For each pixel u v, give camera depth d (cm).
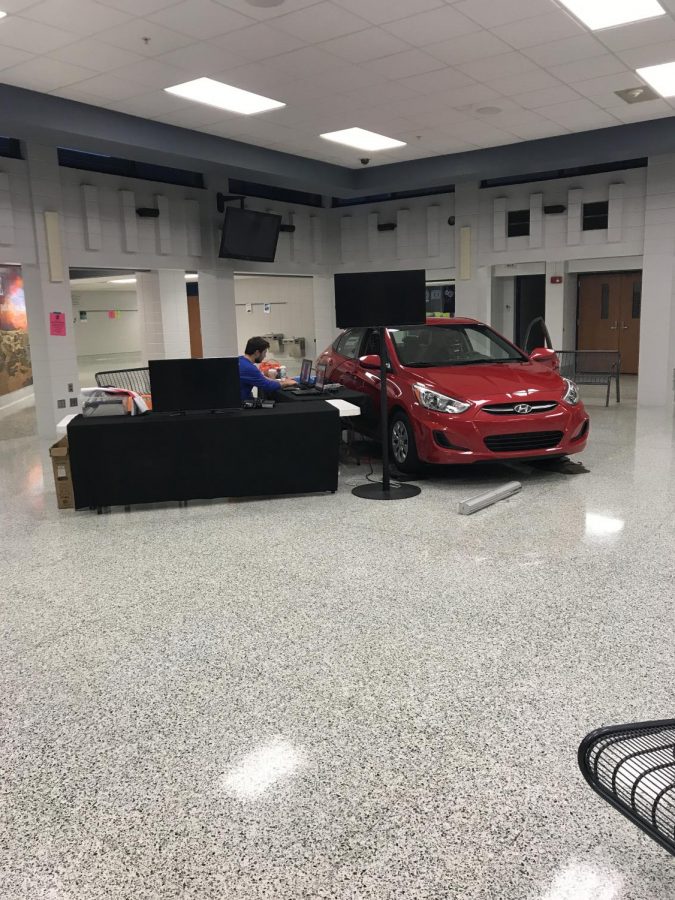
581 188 1064
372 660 295
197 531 482
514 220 1133
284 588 376
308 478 557
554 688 268
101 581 394
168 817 204
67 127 762
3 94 706
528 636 312
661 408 1014
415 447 595
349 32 591
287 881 179
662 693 262
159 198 1014
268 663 295
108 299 2264
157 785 219
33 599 371
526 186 1108
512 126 905
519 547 429
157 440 527
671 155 981
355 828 197
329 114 833
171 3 527
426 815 202
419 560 412
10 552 449
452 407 563
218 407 540
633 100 801
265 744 239
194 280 1814
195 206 1074
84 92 735
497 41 619
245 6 536
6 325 1358
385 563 409
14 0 515
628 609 337
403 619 333
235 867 184
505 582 375
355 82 719
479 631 318
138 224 997
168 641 318
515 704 258
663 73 711
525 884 176
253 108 803
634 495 540
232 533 475
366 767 225
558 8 555
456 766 224
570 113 851
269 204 1202
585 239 1072
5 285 1359
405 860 185
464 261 1173
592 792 209
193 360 534
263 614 344
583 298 1390
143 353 1270
